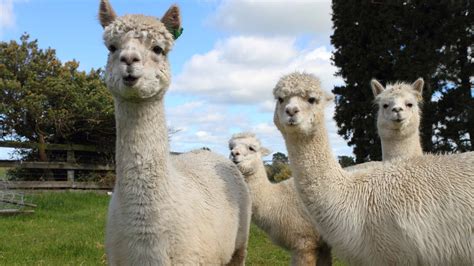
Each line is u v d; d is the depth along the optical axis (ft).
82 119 67.62
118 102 13.37
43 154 65.77
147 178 13.28
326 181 16.80
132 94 12.81
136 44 12.99
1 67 67.67
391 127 23.58
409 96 23.85
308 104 16.78
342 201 16.56
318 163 16.90
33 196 55.26
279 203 23.61
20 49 70.23
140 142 13.29
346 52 73.87
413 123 23.68
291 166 17.29
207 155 19.36
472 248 15.10
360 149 71.46
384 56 68.80
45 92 66.85
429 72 65.46
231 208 17.29
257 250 31.76
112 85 13.07
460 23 66.64
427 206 15.53
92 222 41.50
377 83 25.94
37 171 65.62
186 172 16.53
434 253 15.39
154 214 13.33
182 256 13.92
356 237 16.16
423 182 15.97
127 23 13.35
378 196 16.20
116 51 13.25
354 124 73.00
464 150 66.90
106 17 14.11
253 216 24.03
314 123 16.72
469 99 66.74
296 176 17.13
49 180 65.57
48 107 67.21
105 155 70.79
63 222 41.34
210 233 15.19
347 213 16.38
